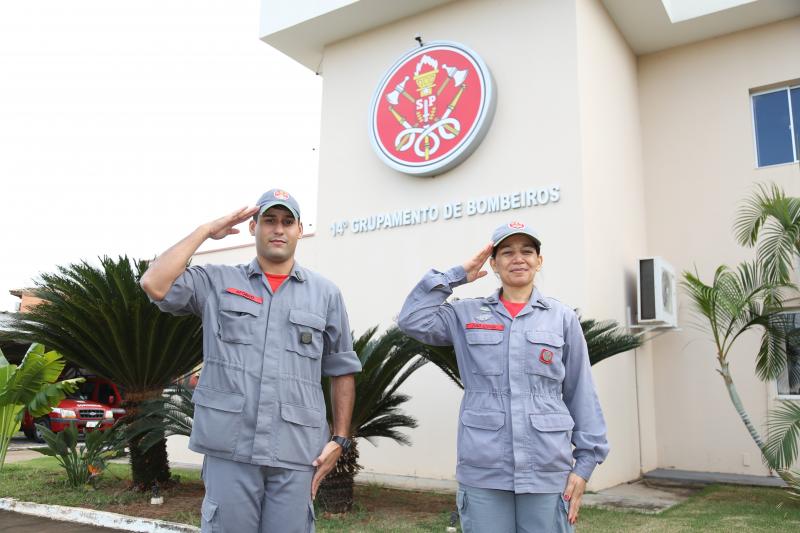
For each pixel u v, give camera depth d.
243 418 2.75
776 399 7.61
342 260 10.45
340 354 3.15
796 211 7.21
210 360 2.85
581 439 2.91
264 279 2.98
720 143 10.23
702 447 9.63
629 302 9.49
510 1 9.39
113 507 6.98
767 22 10.06
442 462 8.84
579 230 8.24
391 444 9.34
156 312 7.45
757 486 8.40
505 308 3.04
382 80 10.30
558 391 2.94
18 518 6.90
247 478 2.73
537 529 2.74
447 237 9.40
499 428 2.80
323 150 11.05
